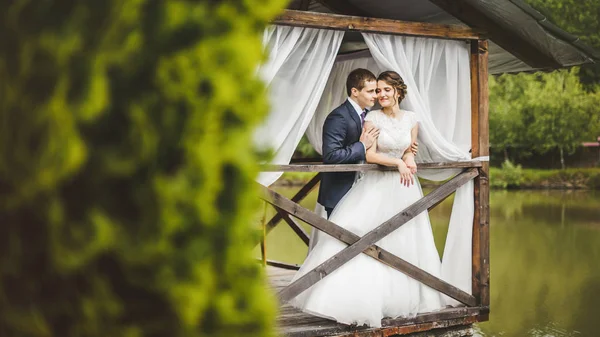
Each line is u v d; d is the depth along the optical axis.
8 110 2.34
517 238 14.87
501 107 34.47
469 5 5.69
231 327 2.35
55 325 2.34
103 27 2.27
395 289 5.51
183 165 2.26
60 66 2.25
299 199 7.76
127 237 2.27
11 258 2.35
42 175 2.24
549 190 30.16
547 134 33.59
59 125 2.22
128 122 2.26
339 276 5.32
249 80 2.36
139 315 2.31
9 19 2.37
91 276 2.27
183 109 2.27
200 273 2.28
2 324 2.40
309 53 5.40
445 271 6.04
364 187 5.60
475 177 6.02
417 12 6.45
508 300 9.60
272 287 6.73
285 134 5.21
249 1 2.39
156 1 2.28
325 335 5.21
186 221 2.26
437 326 5.72
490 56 7.22
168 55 2.28
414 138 5.57
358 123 5.51
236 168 2.32
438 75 6.03
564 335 7.93
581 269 11.56
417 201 5.62
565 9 37.69
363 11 6.84
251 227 2.38
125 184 2.28
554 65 6.17
